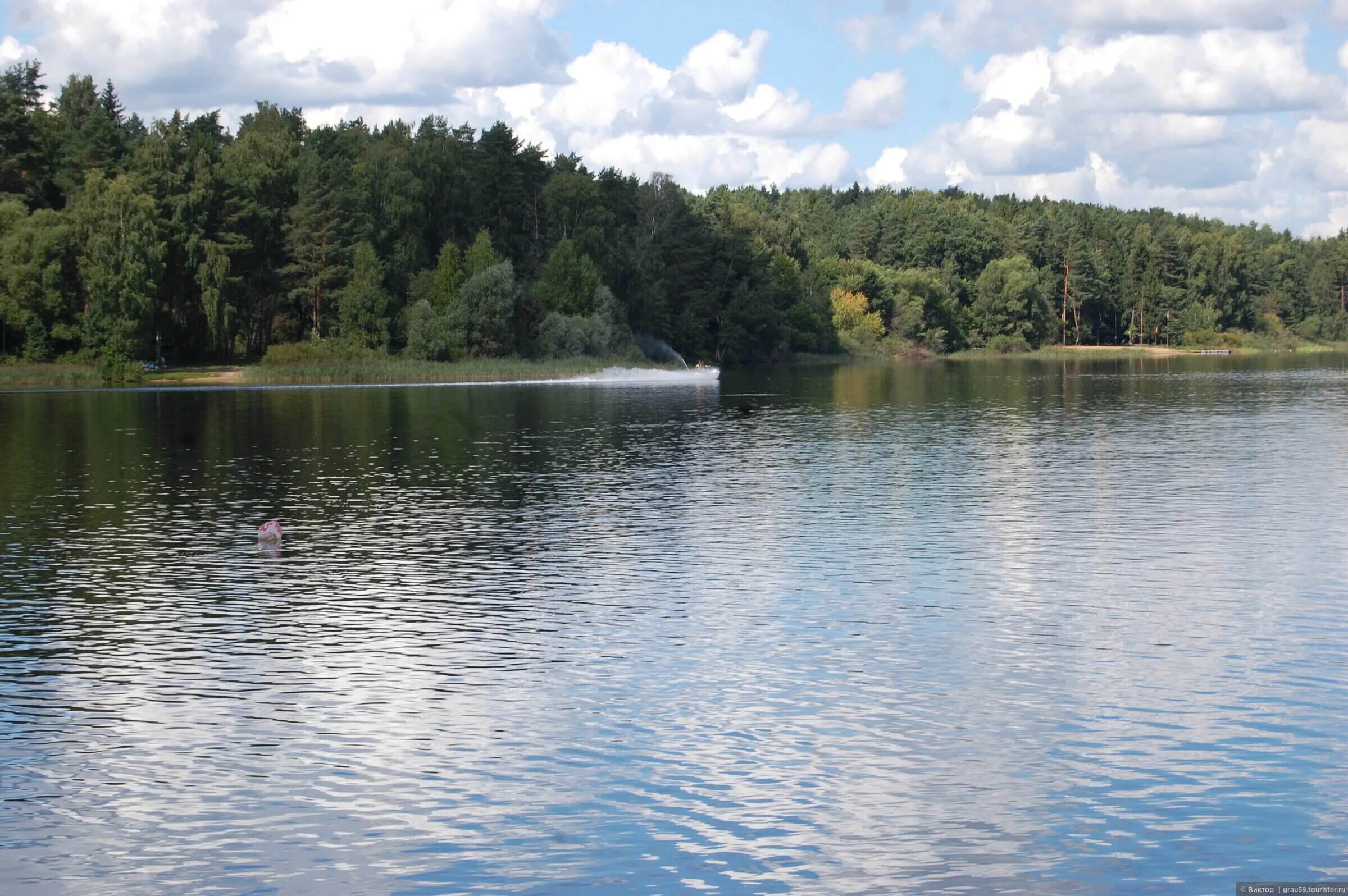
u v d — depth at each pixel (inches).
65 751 895.1
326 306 6082.7
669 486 2105.1
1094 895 701.3
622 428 3161.9
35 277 5182.1
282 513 1833.2
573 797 818.8
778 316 7534.5
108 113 7426.2
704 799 814.5
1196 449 2613.2
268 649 1128.8
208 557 1524.4
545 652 1114.7
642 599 1304.1
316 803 812.6
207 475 2244.1
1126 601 1284.4
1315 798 807.1
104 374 5049.2
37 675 1059.3
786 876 723.4
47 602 1299.2
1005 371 6619.1
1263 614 1230.3
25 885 716.0
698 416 3531.0
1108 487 2052.2
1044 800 809.5
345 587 1363.2
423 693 1008.2
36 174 5940.0
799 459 2480.3
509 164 6850.4
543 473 2271.2
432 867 734.5
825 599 1299.2
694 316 6978.4
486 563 1486.2
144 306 5157.5
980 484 2096.5
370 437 2908.5
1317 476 2165.4
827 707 971.9
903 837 765.3
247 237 5871.1
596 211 6550.2
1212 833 765.9
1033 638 1149.7
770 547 1573.6
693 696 999.0
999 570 1428.4
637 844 758.5
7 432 3019.2
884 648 1123.3
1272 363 7657.5
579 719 948.6
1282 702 974.4
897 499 1945.1
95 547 1581.0
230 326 5620.1
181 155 5846.5
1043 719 943.7
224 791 831.1
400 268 6122.1
